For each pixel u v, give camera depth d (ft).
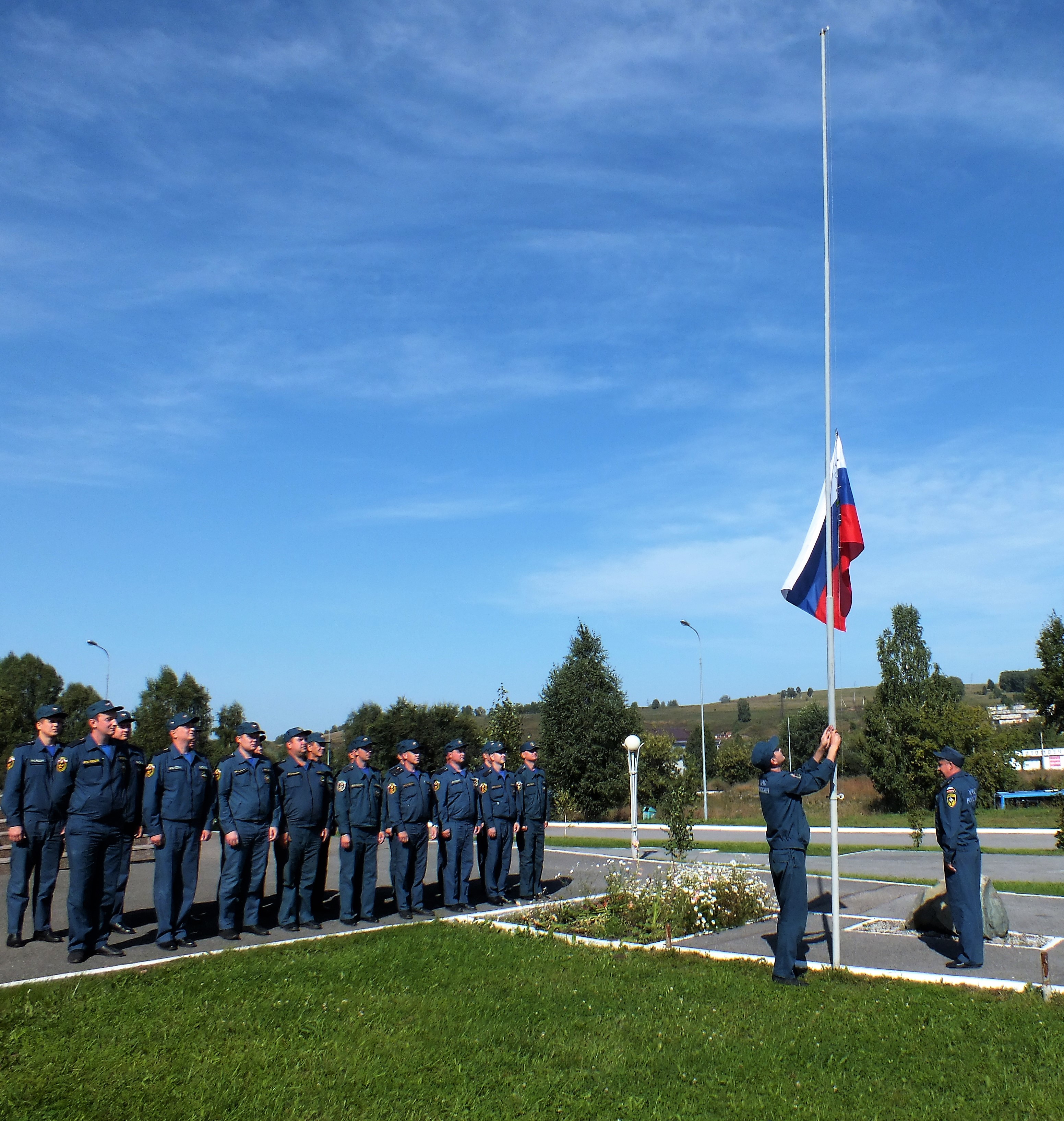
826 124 33.58
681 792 54.65
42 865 34.30
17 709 207.51
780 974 28.86
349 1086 20.56
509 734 110.01
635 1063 22.16
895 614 150.41
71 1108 19.07
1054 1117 18.84
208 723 179.11
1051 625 157.17
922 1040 23.18
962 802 30.53
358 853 39.40
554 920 39.17
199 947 33.96
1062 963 30.45
